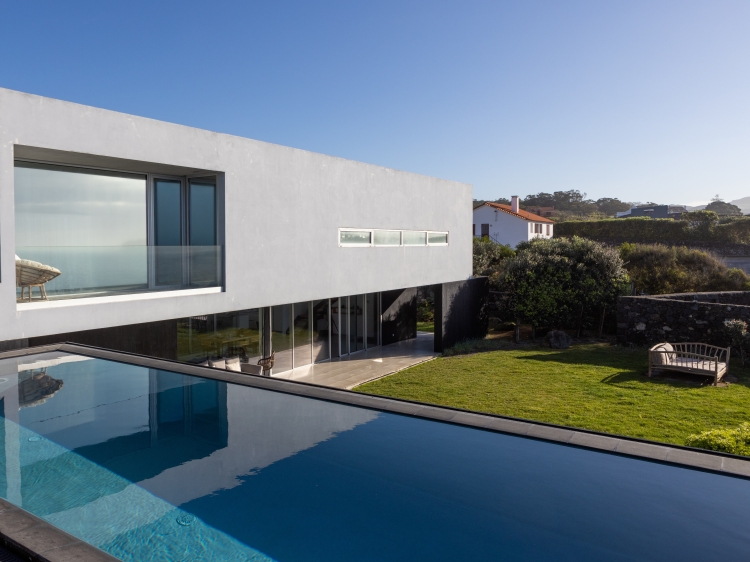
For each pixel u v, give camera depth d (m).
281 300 10.45
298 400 5.71
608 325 17.89
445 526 3.26
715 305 13.88
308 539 3.14
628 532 3.12
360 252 12.66
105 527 3.29
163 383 6.43
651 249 22.42
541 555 2.93
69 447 4.55
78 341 8.80
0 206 6.50
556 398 10.00
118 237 9.16
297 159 10.72
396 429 4.85
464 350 15.66
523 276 17.39
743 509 3.33
